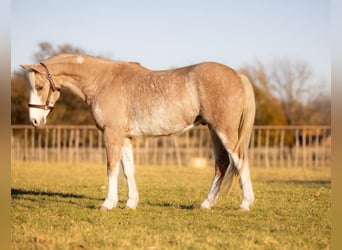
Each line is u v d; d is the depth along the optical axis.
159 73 8.92
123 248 6.44
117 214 8.69
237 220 8.22
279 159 29.38
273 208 9.50
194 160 23.73
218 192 9.09
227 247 6.50
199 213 8.75
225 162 8.95
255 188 12.99
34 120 9.27
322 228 7.75
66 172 18.92
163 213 8.79
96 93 9.20
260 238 6.94
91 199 10.85
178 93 8.59
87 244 6.67
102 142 31.38
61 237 6.98
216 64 8.66
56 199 10.80
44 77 9.32
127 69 9.23
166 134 8.83
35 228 7.61
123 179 14.40
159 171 20.09
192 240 6.81
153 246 6.51
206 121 8.53
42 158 27.80
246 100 8.52
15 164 22.48
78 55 9.50
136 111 8.84
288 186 13.62
